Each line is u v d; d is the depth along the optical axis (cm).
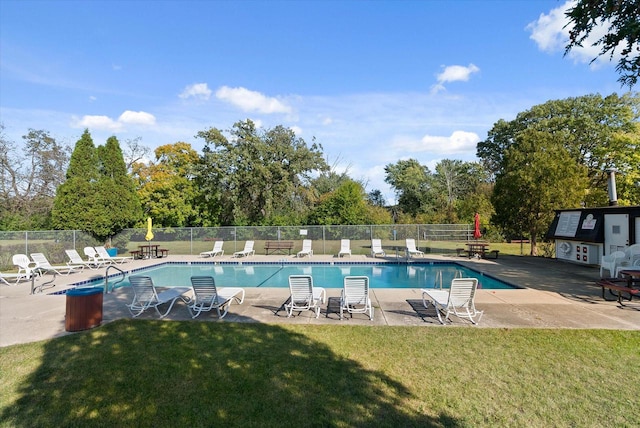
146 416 343
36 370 445
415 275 1442
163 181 2745
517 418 331
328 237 2172
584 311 714
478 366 448
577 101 2783
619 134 2372
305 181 3031
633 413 337
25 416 344
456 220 2897
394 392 382
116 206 1889
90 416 344
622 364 450
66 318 608
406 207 4312
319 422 328
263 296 888
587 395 373
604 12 625
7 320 672
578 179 1619
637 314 689
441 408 350
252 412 347
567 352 491
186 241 2134
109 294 917
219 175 2580
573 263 1460
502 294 884
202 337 565
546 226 1683
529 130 1866
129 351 505
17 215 2514
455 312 662
